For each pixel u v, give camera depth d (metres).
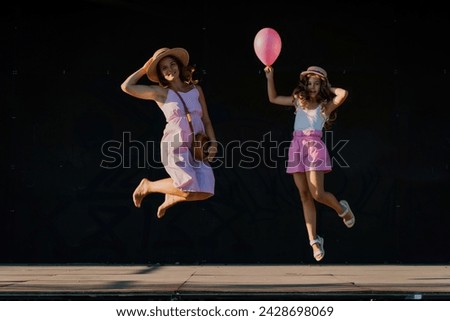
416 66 23.58
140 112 23.52
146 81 23.48
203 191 15.41
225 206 23.36
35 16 23.56
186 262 23.30
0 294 14.63
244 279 17.70
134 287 15.74
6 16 23.53
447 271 20.36
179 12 23.50
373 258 23.38
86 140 23.50
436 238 23.44
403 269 21.09
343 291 14.93
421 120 23.55
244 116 23.44
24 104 23.48
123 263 23.27
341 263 23.30
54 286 16.00
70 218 23.38
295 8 23.53
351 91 23.55
